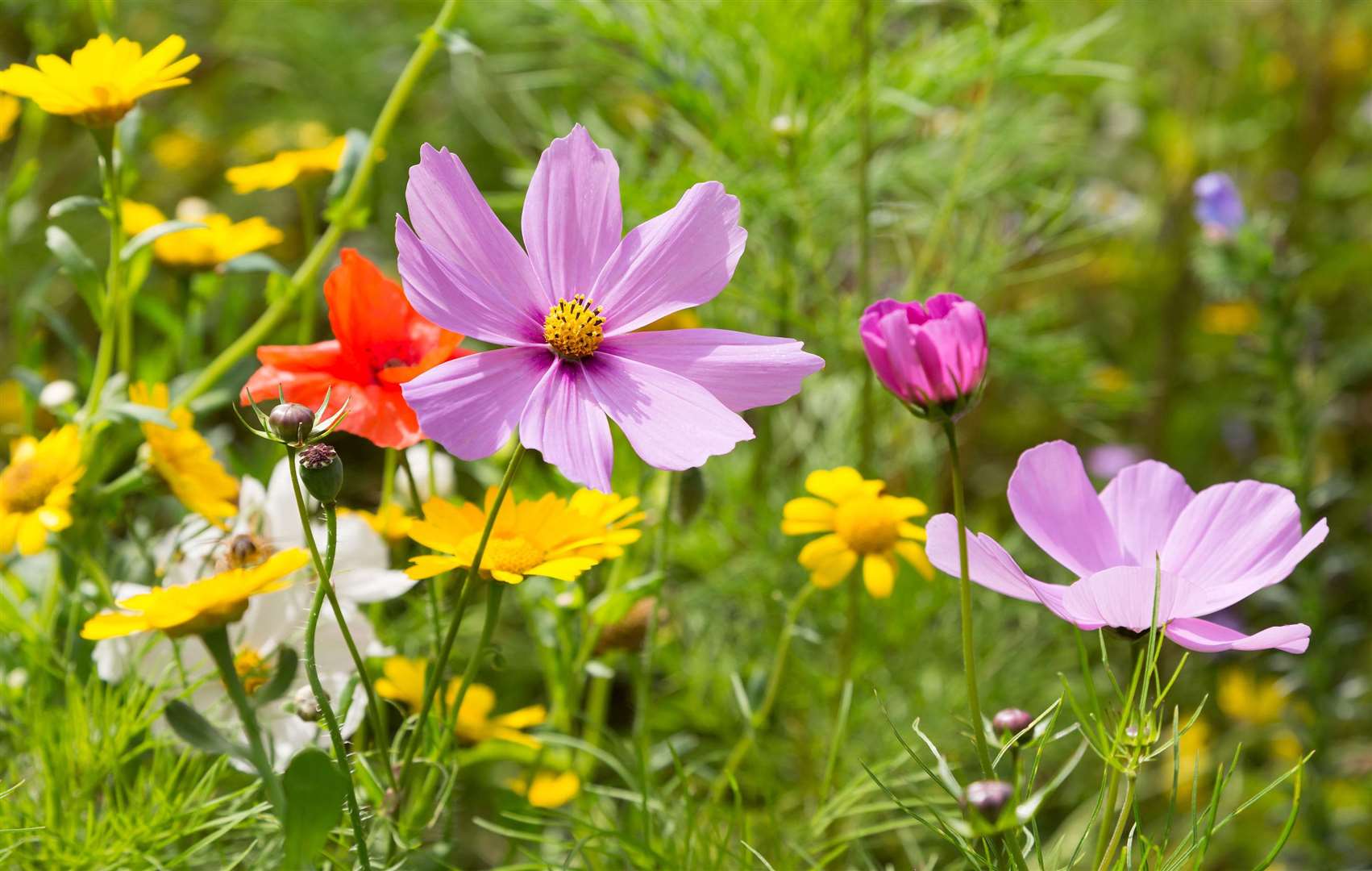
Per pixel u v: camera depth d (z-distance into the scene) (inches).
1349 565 37.8
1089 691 23.8
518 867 27.2
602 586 32.3
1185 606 23.5
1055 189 46.9
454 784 26.0
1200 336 54.4
